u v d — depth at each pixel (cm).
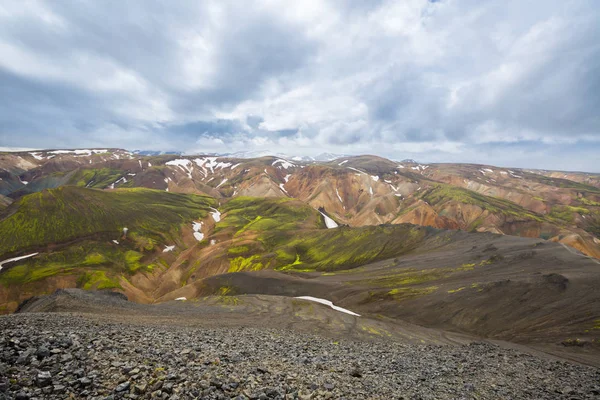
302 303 8250
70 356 1279
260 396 1142
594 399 1655
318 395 1266
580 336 4716
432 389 1616
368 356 2398
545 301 6181
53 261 17425
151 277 18225
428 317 7119
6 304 14100
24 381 1048
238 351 1859
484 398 1562
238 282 12619
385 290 9244
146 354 1459
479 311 6638
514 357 2883
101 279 15625
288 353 2073
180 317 4606
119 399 1023
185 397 1078
